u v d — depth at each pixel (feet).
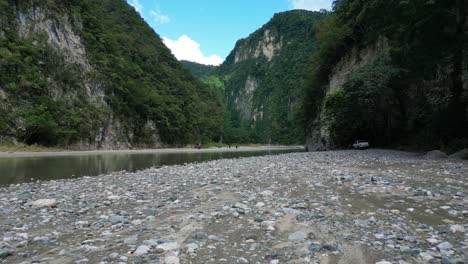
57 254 17.25
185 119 360.28
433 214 22.44
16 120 175.32
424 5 66.49
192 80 495.82
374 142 139.95
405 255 15.38
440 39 70.64
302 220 21.91
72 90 226.99
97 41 279.08
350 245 16.88
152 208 27.81
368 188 31.68
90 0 318.65
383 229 19.47
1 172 71.51
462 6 67.31
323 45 197.06
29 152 161.17
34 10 224.33
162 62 433.07
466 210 22.89
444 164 51.44
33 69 203.10
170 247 17.28
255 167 59.47
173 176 51.88
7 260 16.67
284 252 16.49
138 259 15.79
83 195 36.52
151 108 302.45
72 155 152.97
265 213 24.00
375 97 126.62
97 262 15.69
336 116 147.54
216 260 15.67
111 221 23.98
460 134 76.89
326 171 46.19
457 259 14.49
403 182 33.96
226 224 21.68
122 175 58.80
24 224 24.17
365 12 99.30
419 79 93.61
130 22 426.10
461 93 78.07
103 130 238.68
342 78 175.01
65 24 248.11
